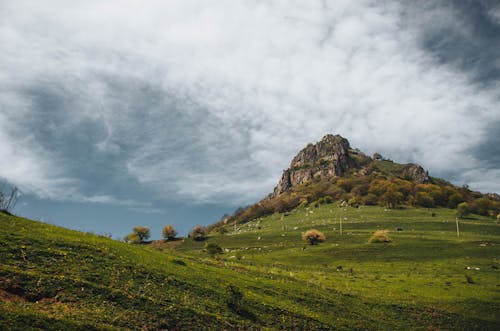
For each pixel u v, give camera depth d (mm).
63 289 23094
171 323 23969
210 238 168875
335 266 84000
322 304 39656
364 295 48812
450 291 55094
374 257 92062
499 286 59406
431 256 89688
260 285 40656
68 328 18469
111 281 26703
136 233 160125
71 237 34219
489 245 98375
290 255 103750
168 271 33844
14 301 19875
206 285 33594
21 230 31234
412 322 41094
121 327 21047
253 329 27547
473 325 42250
